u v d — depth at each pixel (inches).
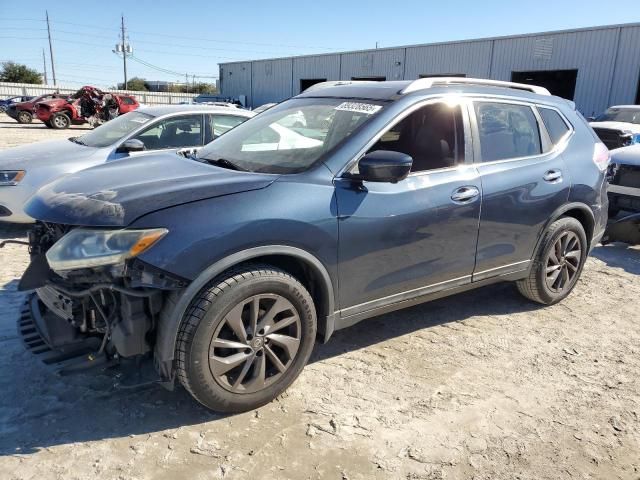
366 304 126.2
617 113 546.3
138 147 232.2
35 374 122.0
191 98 1942.7
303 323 114.6
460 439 106.7
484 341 149.5
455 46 1098.1
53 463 95.0
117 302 102.5
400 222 124.6
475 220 140.2
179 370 101.7
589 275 209.9
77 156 233.9
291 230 108.3
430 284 137.4
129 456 97.7
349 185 118.6
